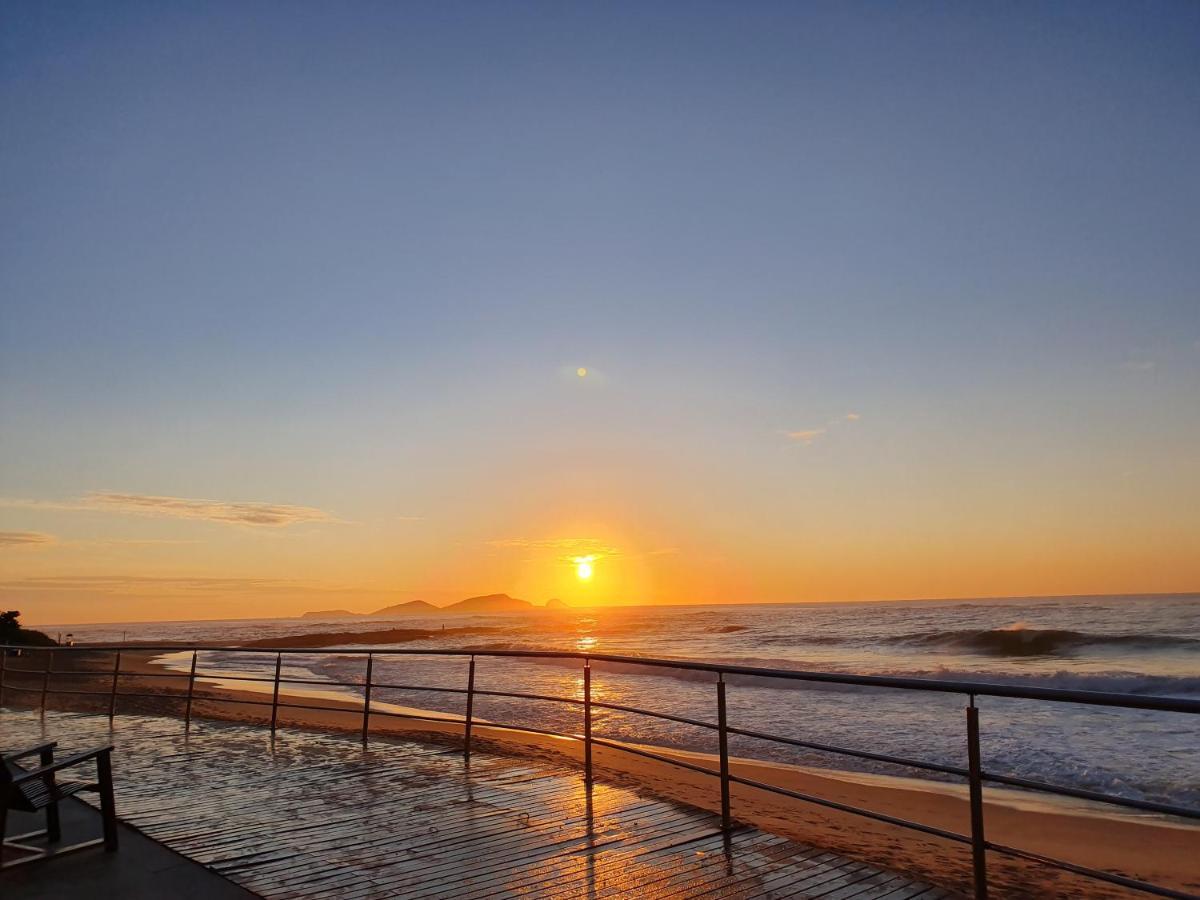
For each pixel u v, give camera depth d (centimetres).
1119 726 1362
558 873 459
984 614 6322
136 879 452
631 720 1535
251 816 584
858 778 1010
